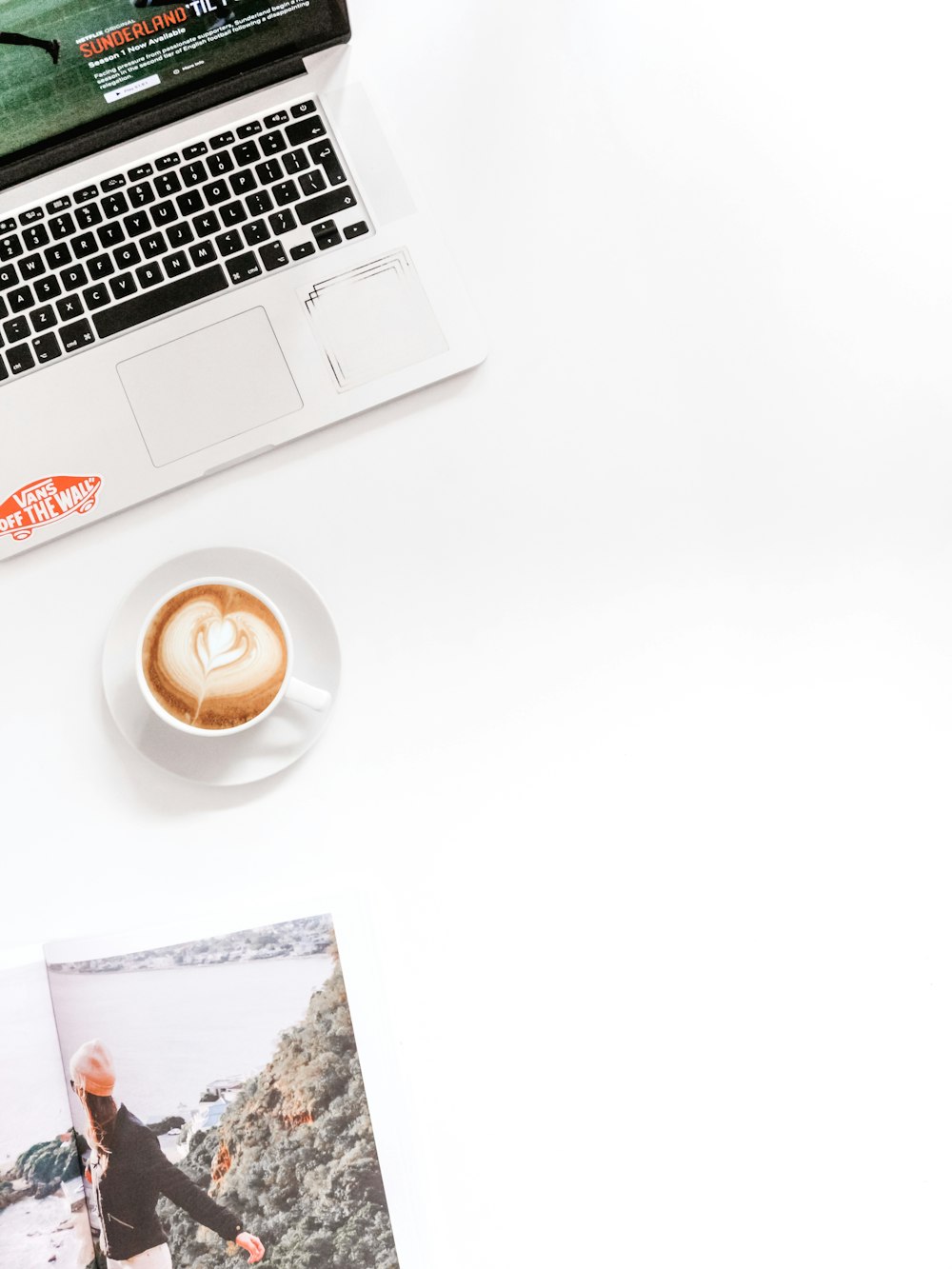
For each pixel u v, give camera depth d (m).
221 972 0.53
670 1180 0.52
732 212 0.60
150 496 0.56
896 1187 0.52
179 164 0.58
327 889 0.54
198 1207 0.52
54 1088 0.52
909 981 0.53
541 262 0.60
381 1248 0.51
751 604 0.57
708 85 0.62
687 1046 0.53
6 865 0.54
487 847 0.54
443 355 0.57
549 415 0.58
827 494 0.58
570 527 0.57
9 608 0.56
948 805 0.55
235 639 0.54
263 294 0.57
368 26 0.61
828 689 0.56
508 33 0.62
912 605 0.57
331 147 0.59
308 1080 0.53
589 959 0.54
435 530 0.57
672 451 0.58
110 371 0.56
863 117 0.62
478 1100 0.53
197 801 0.54
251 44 0.58
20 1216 0.51
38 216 0.58
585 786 0.55
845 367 0.59
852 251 0.60
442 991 0.53
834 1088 0.53
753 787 0.55
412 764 0.55
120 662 0.55
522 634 0.56
